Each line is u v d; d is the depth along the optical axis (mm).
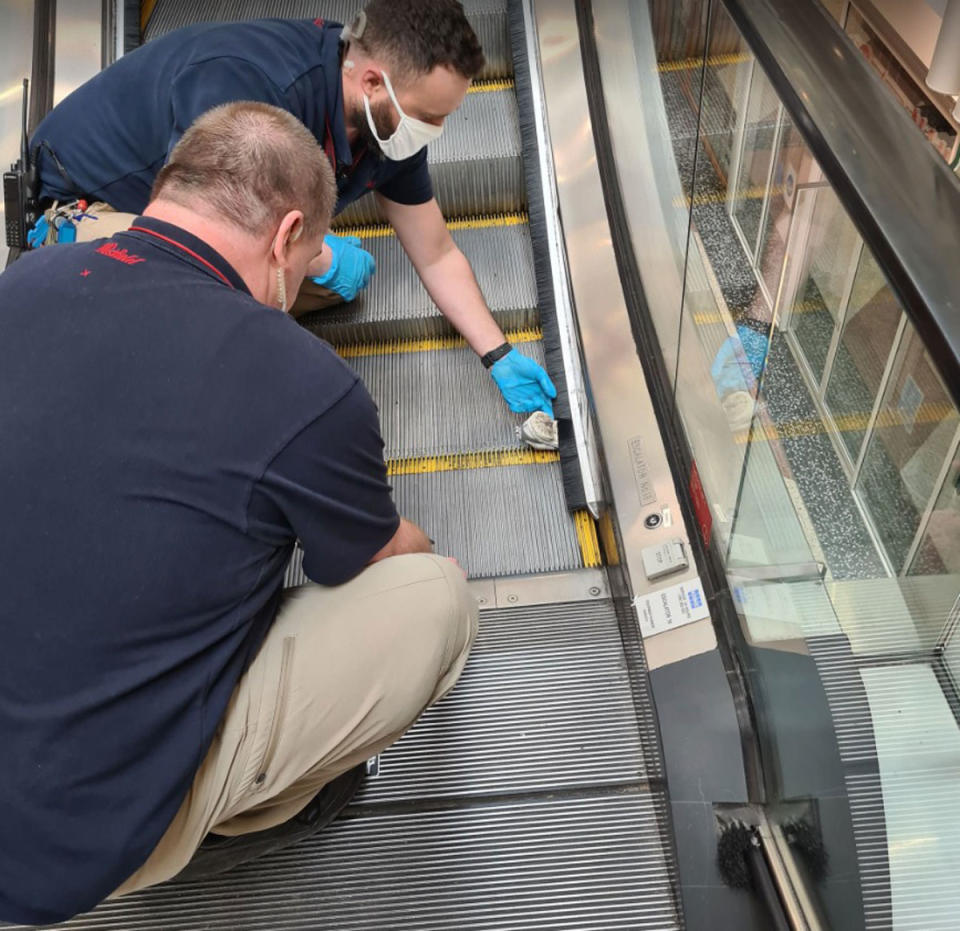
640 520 1955
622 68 2668
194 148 1283
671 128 2182
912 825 1041
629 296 2395
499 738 1818
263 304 1228
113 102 1835
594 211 2590
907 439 984
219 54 1688
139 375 1137
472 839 1684
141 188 1881
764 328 1461
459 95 1735
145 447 1118
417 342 2617
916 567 985
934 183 896
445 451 2377
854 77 1035
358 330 2580
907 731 1041
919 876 1035
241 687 1312
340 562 1348
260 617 1336
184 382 1140
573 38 2941
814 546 1281
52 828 1106
